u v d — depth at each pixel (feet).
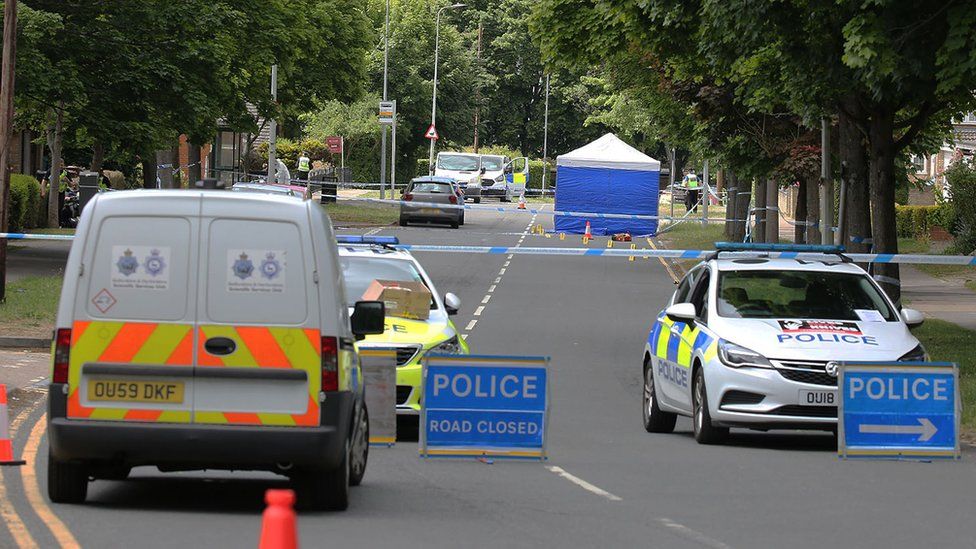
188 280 92.22
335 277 93.91
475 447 124.57
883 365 128.67
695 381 138.00
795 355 130.62
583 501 102.42
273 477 115.65
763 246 154.20
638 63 347.77
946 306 291.79
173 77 324.60
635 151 517.96
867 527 92.63
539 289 333.83
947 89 177.06
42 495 100.07
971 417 150.92
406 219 515.91
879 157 227.61
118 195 93.09
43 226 413.59
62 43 316.40
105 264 92.27
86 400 91.86
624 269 393.09
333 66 624.18
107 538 83.87
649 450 134.21
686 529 90.89
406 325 145.89
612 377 209.67
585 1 253.03
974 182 411.95
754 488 109.60
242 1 387.96
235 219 92.63
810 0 184.24
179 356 91.86
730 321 137.80
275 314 92.43
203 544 82.28
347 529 89.30
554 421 162.40
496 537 87.25
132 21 325.62
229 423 91.86
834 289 143.74
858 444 128.26
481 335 253.24
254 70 419.74
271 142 547.49
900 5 175.63
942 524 94.22
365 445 108.27
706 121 333.83
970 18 172.45
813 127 235.81
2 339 202.59
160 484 109.81
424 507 99.09
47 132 426.10
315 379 92.38
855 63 174.50
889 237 228.84
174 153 549.13
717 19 193.77
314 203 94.32
